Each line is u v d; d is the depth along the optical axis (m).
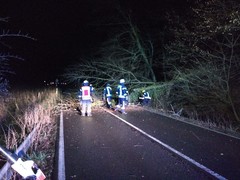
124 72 26.69
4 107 17.78
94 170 7.67
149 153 9.23
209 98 18.08
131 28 27.34
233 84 16.89
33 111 15.66
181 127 13.65
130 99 25.52
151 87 24.67
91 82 28.42
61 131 13.02
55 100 26.83
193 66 20.53
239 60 16.89
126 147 10.02
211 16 16.97
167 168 7.77
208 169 7.61
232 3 15.80
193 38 19.36
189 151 9.34
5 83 17.94
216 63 17.64
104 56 27.59
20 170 4.56
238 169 7.61
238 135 11.78
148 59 28.16
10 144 9.63
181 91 20.94
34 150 9.55
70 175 7.32
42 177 4.72
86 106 18.31
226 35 16.72
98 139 11.28
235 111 16.47
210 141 10.72
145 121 15.62
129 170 7.64
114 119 16.55
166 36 25.98
